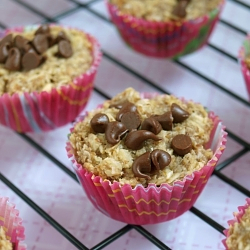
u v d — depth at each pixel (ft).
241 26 1.86
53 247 1.44
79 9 1.94
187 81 1.73
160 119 1.41
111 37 1.86
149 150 1.39
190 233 1.45
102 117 1.41
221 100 1.68
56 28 1.70
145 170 1.36
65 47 1.59
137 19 1.68
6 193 1.53
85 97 1.63
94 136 1.41
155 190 1.35
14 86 1.54
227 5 1.93
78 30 1.70
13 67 1.56
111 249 1.44
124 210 1.41
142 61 1.79
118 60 1.80
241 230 1.30
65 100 1.57
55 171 1.57
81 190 1.53
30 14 1.95
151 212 1.41
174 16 1.67
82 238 1.45
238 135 1.60
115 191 1.37
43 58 1.58
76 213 1.49
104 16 1.92
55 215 1.49
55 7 1.96
